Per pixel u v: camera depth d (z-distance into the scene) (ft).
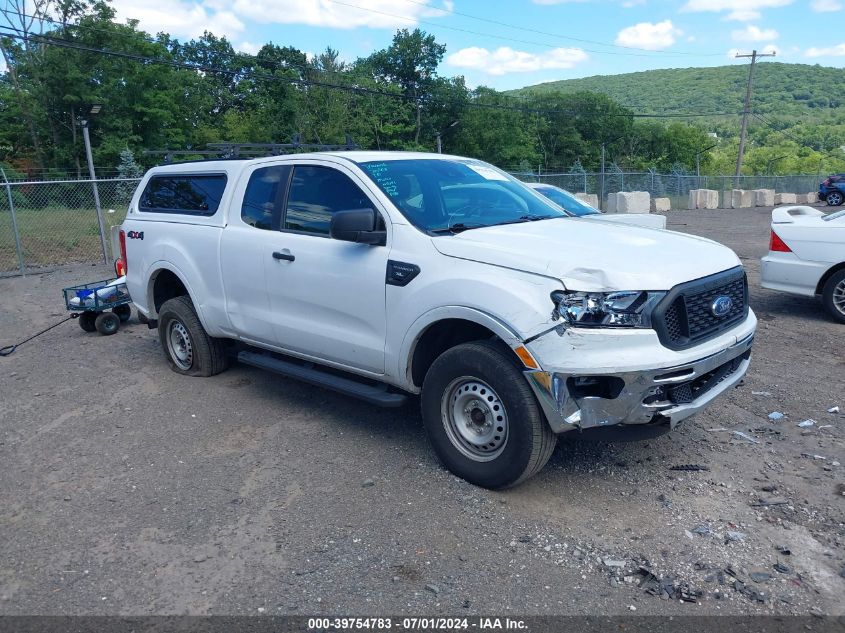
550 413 12.66
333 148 20.71
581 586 11.14
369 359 15.66
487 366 13.30
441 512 13.38
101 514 13.67
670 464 15.24
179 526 13.16
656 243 14.43
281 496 14.19
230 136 162.30
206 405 19.39
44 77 145.79
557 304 12.45
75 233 66.23
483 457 14.08
